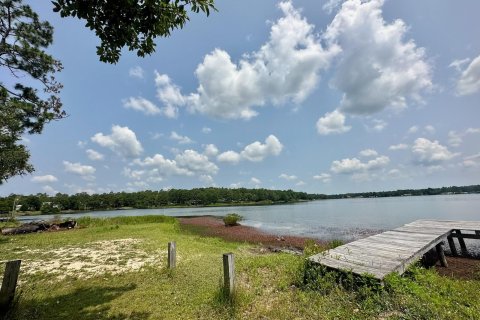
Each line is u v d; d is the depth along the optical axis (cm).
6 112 1489
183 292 634
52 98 1587
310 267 680
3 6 1352
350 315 468
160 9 464
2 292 505
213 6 446
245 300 550
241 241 1938
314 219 3831
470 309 471
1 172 1708
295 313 500
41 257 1034
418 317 439
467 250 1370
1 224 2562
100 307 557
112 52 507
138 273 804
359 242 955
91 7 432
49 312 533
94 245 1296
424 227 1312
